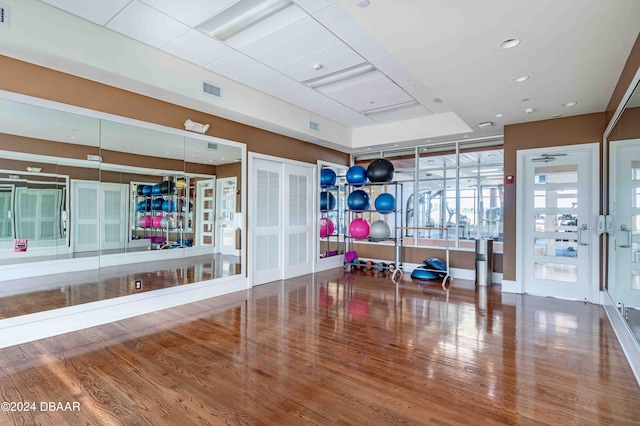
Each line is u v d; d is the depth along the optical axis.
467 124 5.57
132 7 3.06
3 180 4.50
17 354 2.99
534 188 5.41
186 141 4.94
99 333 3.53
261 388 2.46
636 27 2.64
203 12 3.15
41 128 4.23
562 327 3.81
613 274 4.03
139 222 5.66
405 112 6.28
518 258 5.46
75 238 5.11
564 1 2.33
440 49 3.04
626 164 3.52
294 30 3.48
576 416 2.14
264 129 5.82
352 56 4.06
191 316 4.12
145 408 2.20
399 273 6.93
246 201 5.56
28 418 2.09
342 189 8.16
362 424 2.05
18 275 4.64
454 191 6.90
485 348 3.20
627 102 3.34
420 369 2.77
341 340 3.38
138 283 4.95
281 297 5.05
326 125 6.68
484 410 2.20
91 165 5.16
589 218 4.95
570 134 5.08
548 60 3.24
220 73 4.56
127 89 3.95
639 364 2.59
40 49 2.98
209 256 6.05
